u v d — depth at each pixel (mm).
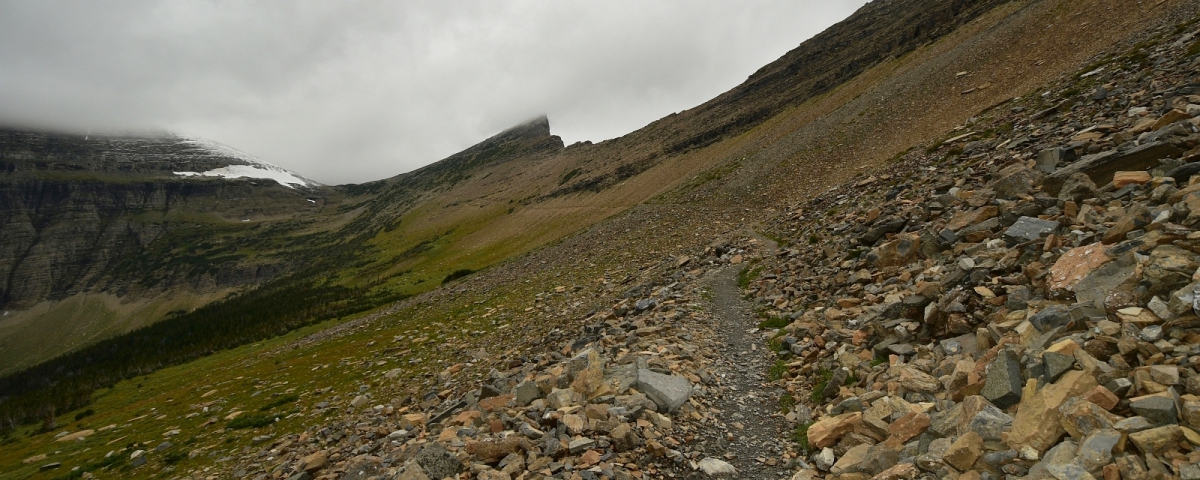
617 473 9898
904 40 145750
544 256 71500
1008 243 14430
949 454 7660
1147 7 42469
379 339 52438
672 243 49031
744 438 11711
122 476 27672
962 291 13195
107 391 80938
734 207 57781
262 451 25484
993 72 54219
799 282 22516
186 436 32625
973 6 121750
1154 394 6848
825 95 134250
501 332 37688
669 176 131250
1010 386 8539
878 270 19031
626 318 25953
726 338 18781
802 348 15789
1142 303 8891
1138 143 15539
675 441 11406
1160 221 10344
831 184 48438
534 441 11477
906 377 10969
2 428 68688
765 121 158125
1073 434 6961
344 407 30344
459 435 13305
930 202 21750
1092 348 8391
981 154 27938
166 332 154500
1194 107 16500
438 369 32844
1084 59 40781
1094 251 10836
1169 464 5914
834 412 11531
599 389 13859
